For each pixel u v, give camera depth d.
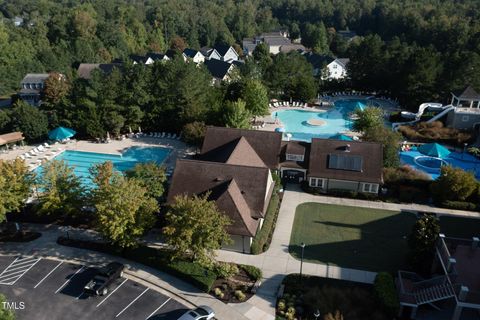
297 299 31.94
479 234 41.19
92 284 32.75
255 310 30.97
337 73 118.25
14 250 38.28
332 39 169.38
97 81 68.69
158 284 33.88
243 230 36.53
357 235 40.84
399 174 50.31
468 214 44.81
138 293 32.94
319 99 95.94
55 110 69.44
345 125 76.81
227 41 167.88
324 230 41.66
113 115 65.81
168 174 53.72
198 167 41.62
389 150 53.62
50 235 40.69
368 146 50.03
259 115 75.31
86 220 43.19
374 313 30.05
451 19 135.62
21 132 64.75
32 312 30.89
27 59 115.94
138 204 35.25
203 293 32.81
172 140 67.81
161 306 31.56
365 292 32.31
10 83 103.44
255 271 34.75
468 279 29.88
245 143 50.22
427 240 33.62
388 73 97.31
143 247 37.19
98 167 38.88
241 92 76.62
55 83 80.00
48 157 60.56
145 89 71.00
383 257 37.41
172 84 69.62
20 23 187.25
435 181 47.53
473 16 149.62
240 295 32.09
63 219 43.34
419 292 29.66
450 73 82.69
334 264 36.44
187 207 33.31
